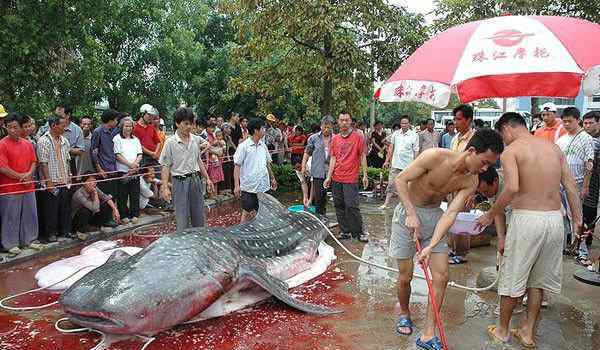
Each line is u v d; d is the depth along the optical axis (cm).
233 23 1328
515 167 380
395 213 420
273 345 394
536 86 380
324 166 788
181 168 600
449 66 396
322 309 462
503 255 398
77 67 1158
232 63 1337
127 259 437
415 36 1205
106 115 763
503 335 404
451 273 581
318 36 1159
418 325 434
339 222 739
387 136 1400
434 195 397
